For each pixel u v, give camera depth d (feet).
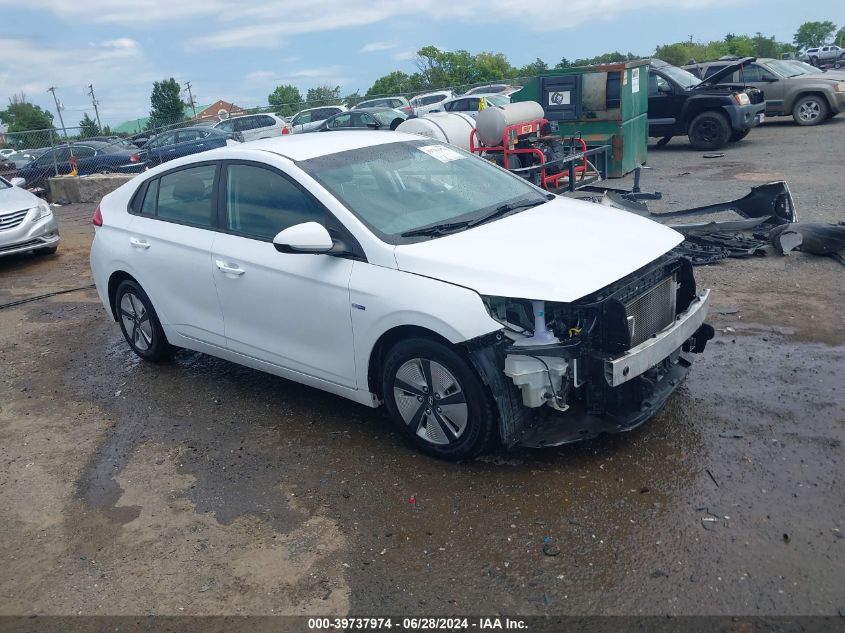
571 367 12.95
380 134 18.29
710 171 44.83
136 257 19.16
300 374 16.15
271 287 15.84
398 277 13.74
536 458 14.08
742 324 19.63
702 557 11.09
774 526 11.60
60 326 25.52
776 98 63.93
